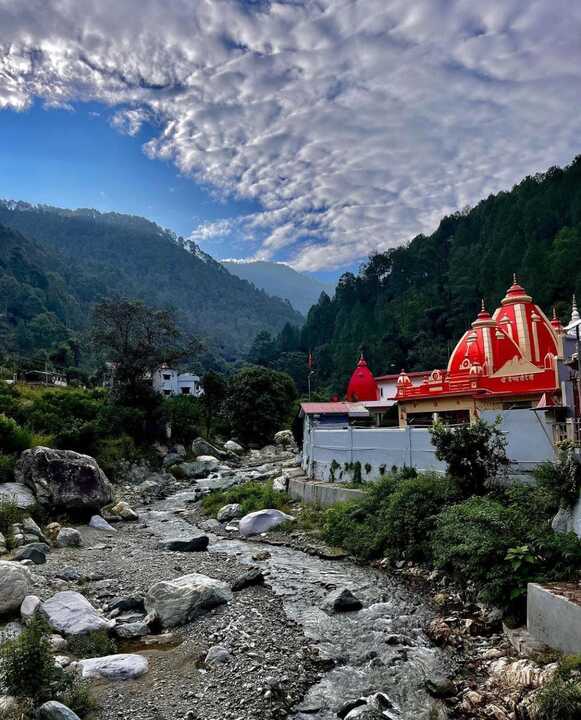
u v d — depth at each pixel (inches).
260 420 2422.5
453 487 719.7
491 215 4928.6
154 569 695.1
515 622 473.7
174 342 2018.9
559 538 496.4
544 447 703.7
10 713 326.0
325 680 414.3
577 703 327.0
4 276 5236.2
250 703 370.3
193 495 1435.8
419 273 5236.2
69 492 973.2
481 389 1117.1
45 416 1362.0
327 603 569.6
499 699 377.4
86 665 410.0
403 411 1284.4
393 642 477.7
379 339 4648.1
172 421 1991.9
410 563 691.4
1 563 537.3
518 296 1346.0
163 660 435.8
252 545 884.0
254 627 502.0
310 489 1077.8
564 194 4286.4
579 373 642.8
